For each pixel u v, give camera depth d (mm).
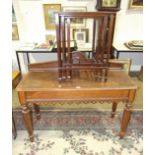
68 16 1046
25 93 1242
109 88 1228
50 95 1249
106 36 1173
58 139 1635
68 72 1263
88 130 1742
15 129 1623
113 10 2389
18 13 2527
